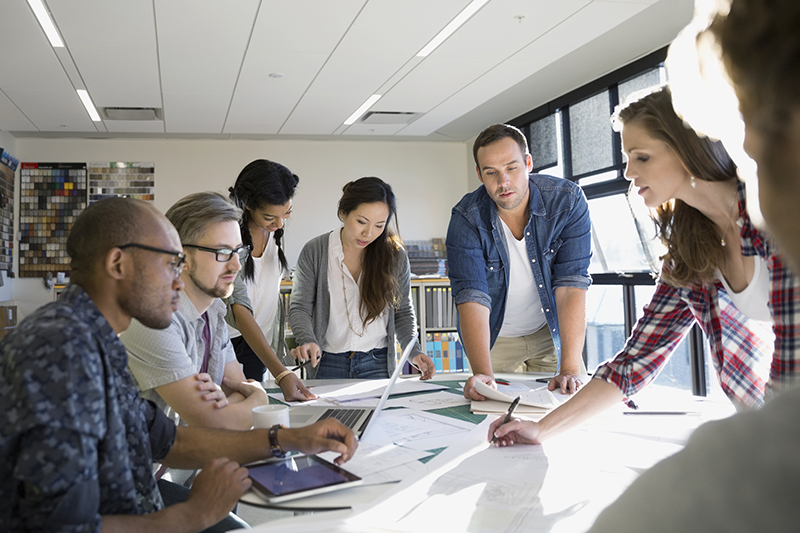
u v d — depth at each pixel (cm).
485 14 352
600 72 481
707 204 118
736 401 132
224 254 154
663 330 139
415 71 441
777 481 24
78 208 604
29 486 77
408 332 237
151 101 491
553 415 128
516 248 216
